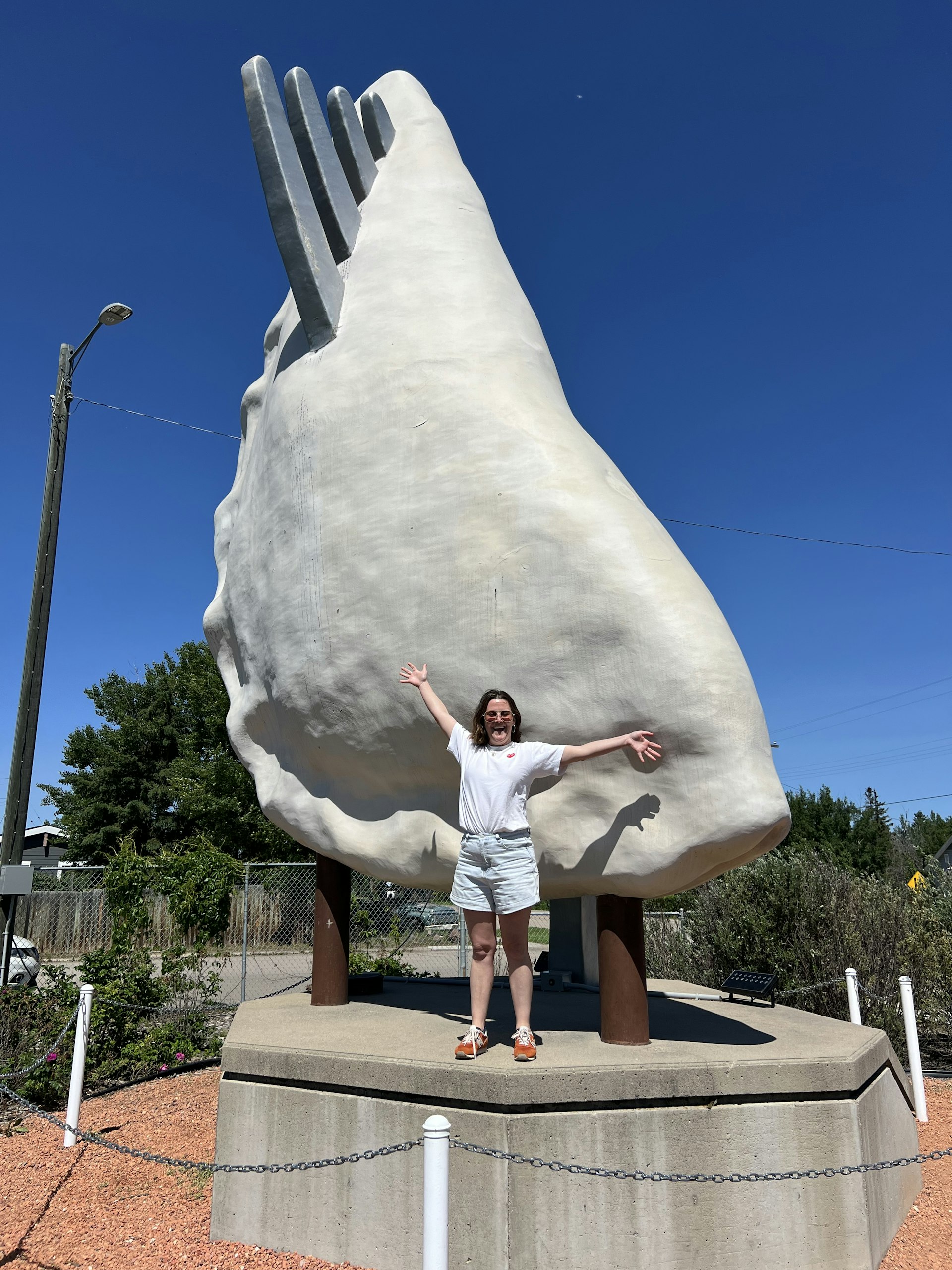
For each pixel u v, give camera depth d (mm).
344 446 4961
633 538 4039
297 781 5215
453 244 5551
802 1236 3371
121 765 30094
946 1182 4715
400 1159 3385
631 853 3748
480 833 3615
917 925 8375
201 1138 5516
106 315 10344
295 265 5406
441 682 4309
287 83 5824
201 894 10164
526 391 4734
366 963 9648
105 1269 3557
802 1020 4750
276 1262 3508
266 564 5320
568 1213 3158
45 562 10438
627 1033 3881
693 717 3639
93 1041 7246
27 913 15477
